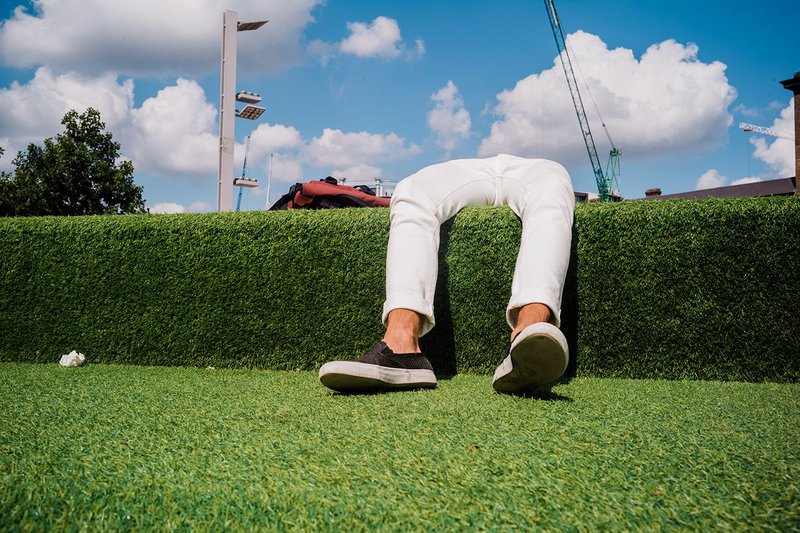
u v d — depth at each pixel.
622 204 3.36
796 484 1.03
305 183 4.86
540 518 0.90
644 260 3.26
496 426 1.54
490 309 3.42
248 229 3.90
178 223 4.04
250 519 0.90
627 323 3.27
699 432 1.48
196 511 0.93
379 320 3.63
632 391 2.48
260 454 1.27
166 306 4.00
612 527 0.86
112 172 13.90
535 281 2.32
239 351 3.85
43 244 4.26
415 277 2.56
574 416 1.70
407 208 2.76
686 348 3.18
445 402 1.97
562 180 2.72
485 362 3.42
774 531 0.83
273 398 2.17
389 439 1.39
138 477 1.11
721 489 1.01
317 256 3.76
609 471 1.13
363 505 0.95
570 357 3.32
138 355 4.02
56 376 3.20
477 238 3.45
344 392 2.27
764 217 3.13
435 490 1.02
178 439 1.43
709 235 3.19
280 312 3.79
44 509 0.94
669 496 0.98
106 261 4.14
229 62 8.14
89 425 1.62
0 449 1.34
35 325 4.21
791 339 3.05
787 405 2.03
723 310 3.15
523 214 2.83
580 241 3.35
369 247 3.67
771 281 3.10
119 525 0.87
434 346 3.48
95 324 4.12
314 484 1.06
